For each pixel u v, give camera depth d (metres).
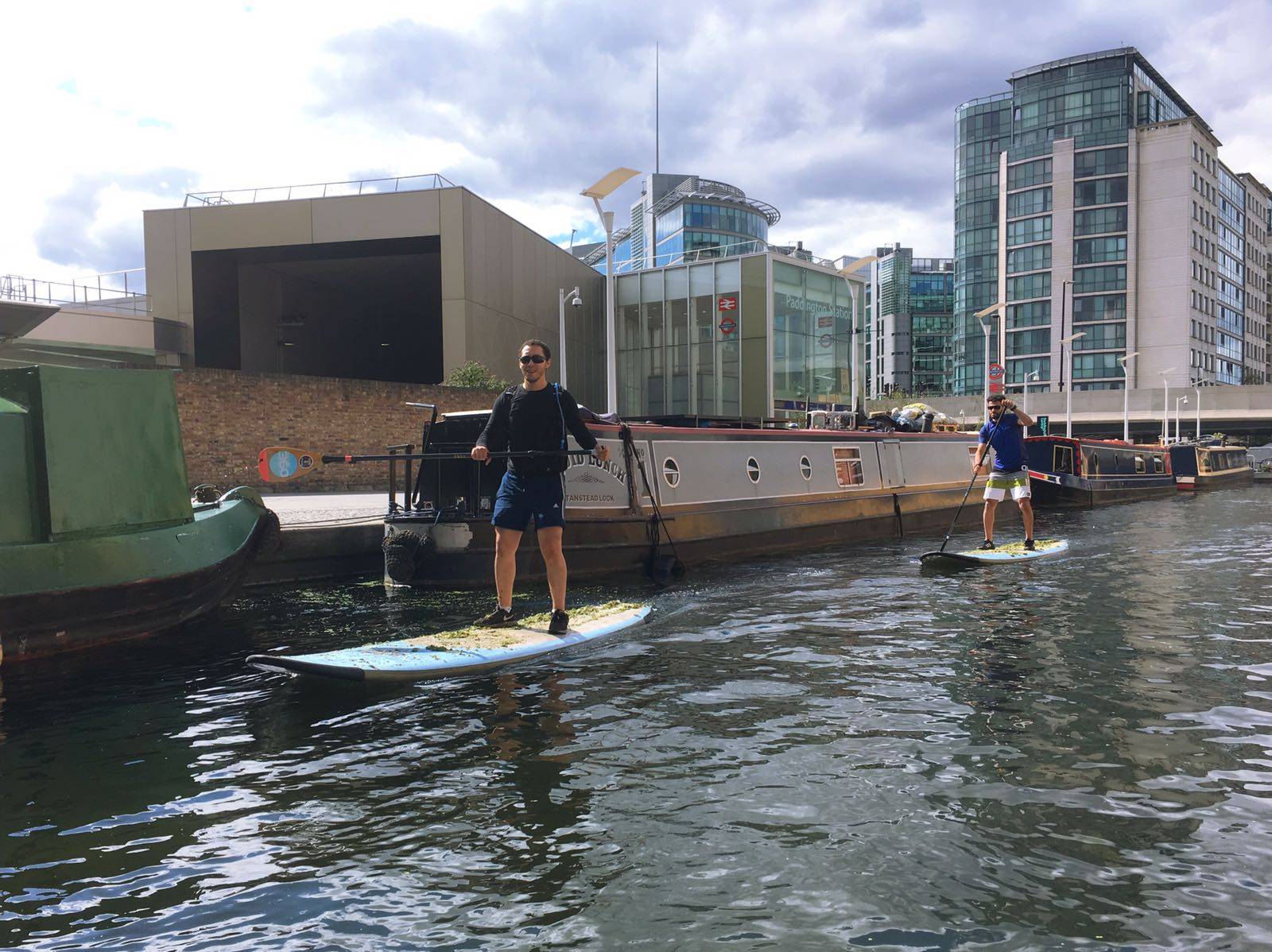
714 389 37.66
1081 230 92.56
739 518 11.15
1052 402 68.06
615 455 9.70
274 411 19.61
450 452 9.07
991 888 2.33
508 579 6.04
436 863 2.55
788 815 2.82
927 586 7.95
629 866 2.49
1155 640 5.48
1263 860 2.47
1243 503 23.08
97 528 6.16
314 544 9.75
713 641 5.62
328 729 3.93
